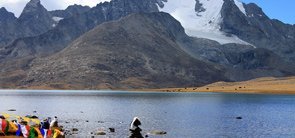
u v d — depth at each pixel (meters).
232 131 70.19
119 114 104.62
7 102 164.38
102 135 63.22
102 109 124.12
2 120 45.78
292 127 76.75
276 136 65.00
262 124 81.50
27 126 45.72
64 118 92.88
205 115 101.56
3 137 44.53
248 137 63.66
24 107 132.00
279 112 114.00
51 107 133.62
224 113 108.50
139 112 111.38
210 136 64.06
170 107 133.38
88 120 88.50
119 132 67.00
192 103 157.75
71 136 61.38
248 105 145.00
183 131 69.38
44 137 44.81
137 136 26.53
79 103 160.12
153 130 69.88
